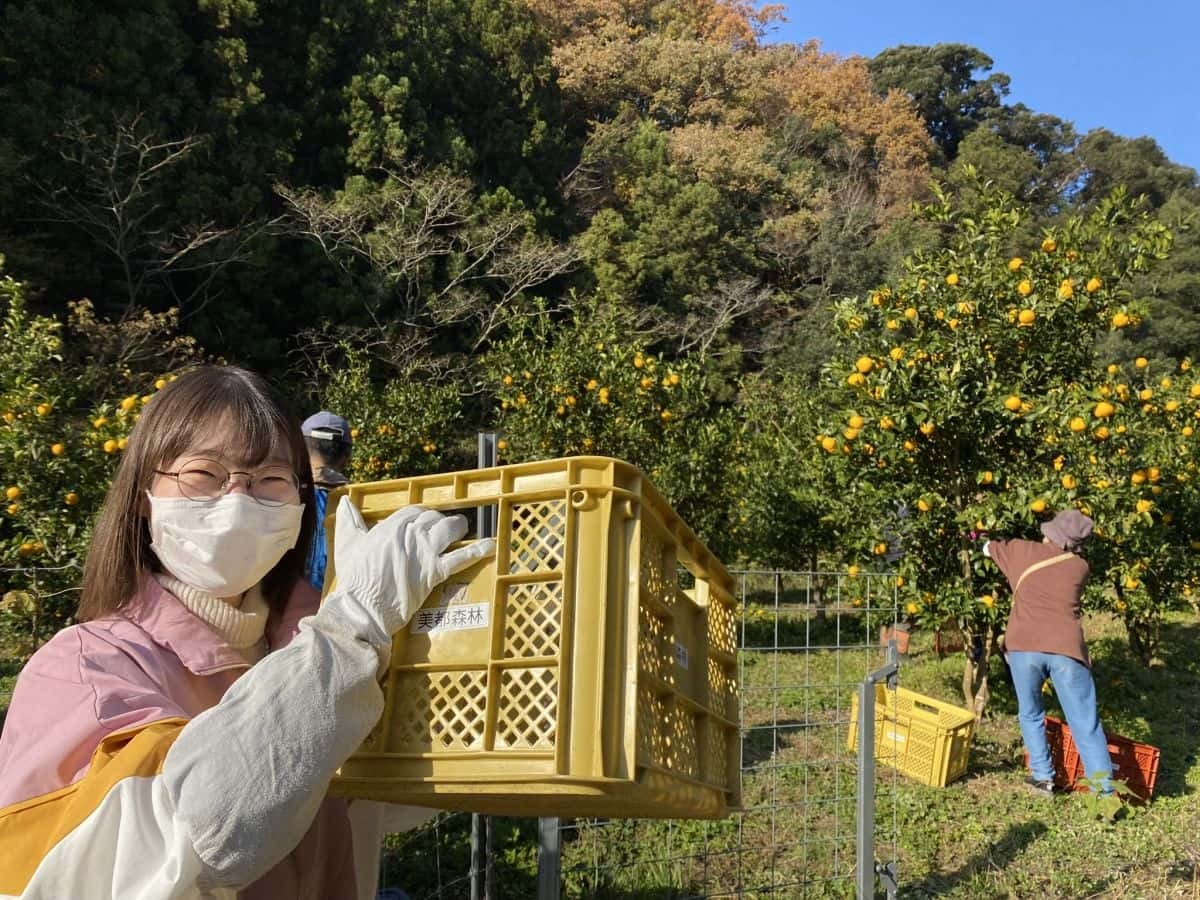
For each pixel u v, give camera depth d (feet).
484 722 4.22
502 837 14.35
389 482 4.89
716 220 104.83
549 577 4.34
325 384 72.74
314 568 7.95
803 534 36.70
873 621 24.32
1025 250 98.07
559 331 32.91
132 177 64.44
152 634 4.25
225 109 71.26
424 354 75.51
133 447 4.50
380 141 80.12
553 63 108.37
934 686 27.32
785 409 51.11
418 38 90.58
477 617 4.43
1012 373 21.70
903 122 146.61
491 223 80.84
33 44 62.80
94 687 3.78
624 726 4.15
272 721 3.48
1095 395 20.43
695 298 98.73
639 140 111.45
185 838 3.25
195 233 67.15
